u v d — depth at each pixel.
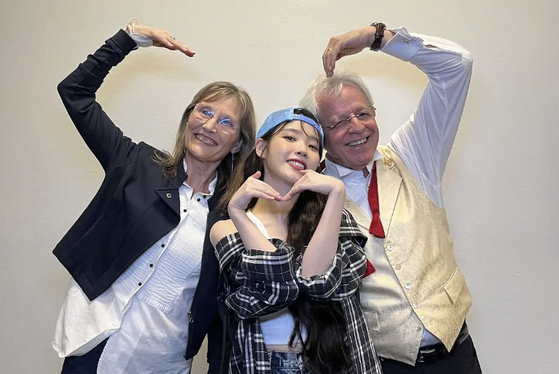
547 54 1.96
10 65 2.04
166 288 1.50
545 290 1.94
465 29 1.97
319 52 1.99
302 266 1.26
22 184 2.04
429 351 1.44
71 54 2.03
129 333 1.48
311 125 1.42
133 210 1.50
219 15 2.00
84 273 1.51
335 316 1.29
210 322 1.50
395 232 1.49
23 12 2.04
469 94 1.97
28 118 2.04
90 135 1.53
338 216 1.27
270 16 2.00
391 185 1.56
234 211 1.30
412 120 1.67
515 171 1.96
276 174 1.38
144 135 2.01
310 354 1.26
